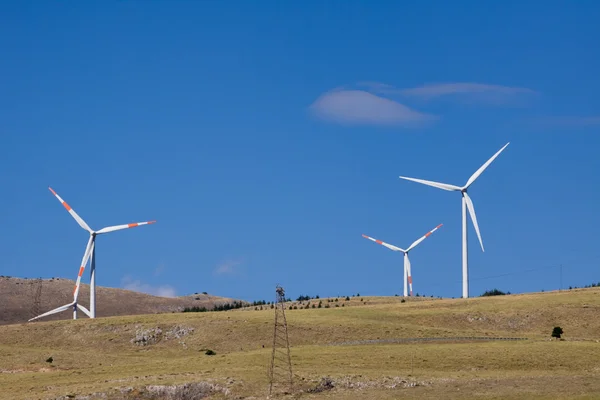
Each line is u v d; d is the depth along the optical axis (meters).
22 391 141.38
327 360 155.00
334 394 133.62
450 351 159.12
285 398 131.62
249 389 136.00
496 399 126.88
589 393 127.75
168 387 136.62
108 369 159.00
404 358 155.25
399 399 129.00
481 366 149.25
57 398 133.62
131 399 134.25
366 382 137.12
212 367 152.25
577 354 154.38
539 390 130.50
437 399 128.12
